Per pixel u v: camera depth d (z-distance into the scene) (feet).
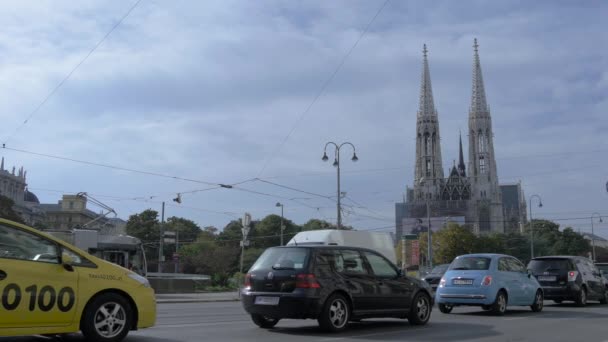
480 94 611.88
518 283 55.01
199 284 141.08
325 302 35.99
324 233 73.67
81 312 27.53
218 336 34.65
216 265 242.58
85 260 28.45
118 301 28.89
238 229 352.90
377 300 39.09
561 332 38.99
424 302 42.91
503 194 634.84
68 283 27.17
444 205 521.24
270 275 36.96
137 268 115.55
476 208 554.05
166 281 115.65
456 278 53.62
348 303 37.52
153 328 38.83
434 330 39.24
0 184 443.73
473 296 52.06
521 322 45.85
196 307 68.54
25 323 25.76
